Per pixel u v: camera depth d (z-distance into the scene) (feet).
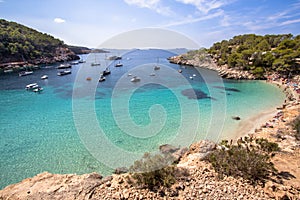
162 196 14.64
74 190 16.01
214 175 17.19
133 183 15.98
